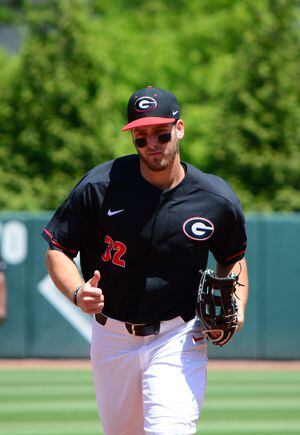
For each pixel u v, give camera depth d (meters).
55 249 14.23
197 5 82.62
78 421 28.34
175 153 13.69
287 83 59.28
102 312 14.39
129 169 14.05
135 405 14.67
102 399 14.84
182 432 13.54
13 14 87.94
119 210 13.88
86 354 43.47
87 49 59.31
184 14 82.69
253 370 40.91
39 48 58.88
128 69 75.75
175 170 13.84
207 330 14.00
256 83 59.47
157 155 13.42
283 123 58.97
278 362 43.28
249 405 31.86
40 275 43.22
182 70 76.81
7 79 59.59
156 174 13.73
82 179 14.23
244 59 60.06
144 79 75.81
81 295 13.09
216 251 14.69
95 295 12.98
